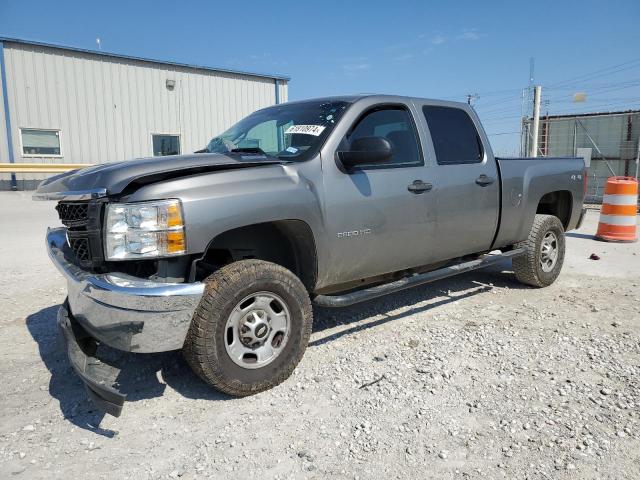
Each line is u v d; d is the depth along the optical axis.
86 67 18.12
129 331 2.92
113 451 2.77
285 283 3.41
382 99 4.27
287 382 3.54
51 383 3.58
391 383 3.51
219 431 2.96
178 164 3.22
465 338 4.32
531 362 3.84
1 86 16.61
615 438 2.84
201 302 3.11
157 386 3.52
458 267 4.82
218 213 3.12
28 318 4.92
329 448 2.78
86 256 3.24
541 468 2.59
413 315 4.95
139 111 19.42
